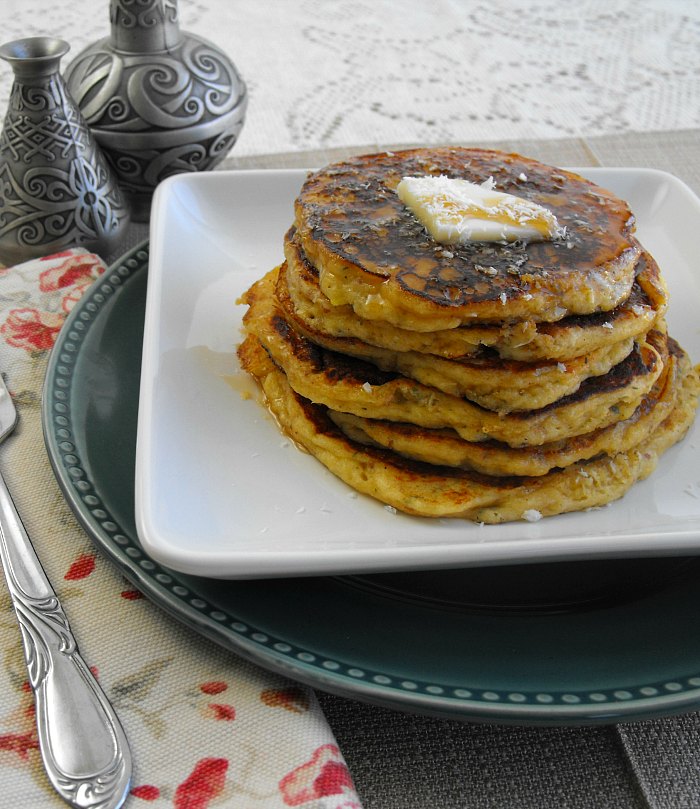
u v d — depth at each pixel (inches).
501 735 17.1
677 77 35.0
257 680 16.9
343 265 18.0
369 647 16.8
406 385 18.4
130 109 25.2
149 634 17.4
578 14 40.6
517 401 18.0
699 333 21.5
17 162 23.9
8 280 22.9
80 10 37.4
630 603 17.7
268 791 15.9
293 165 27.6
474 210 18.6
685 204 23.2
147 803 15.8
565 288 17.7
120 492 18.5
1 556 18.2
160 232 22.0
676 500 18.8
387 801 16.5
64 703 16.5
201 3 39.8
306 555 17.0
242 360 20.6
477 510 18.3
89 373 20.3
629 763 16.7
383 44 37.0
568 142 29.0
